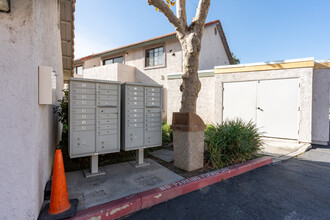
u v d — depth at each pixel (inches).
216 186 123.1
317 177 140.5
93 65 585.3
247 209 96.5
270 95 267.1
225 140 160.9
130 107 137.2
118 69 446.9
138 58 479.8
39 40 82.4
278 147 227.1
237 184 126.8
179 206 98.3
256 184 127.2
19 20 68.7
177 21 171.0
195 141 139.8
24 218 69.4
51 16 121.3
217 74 308.0
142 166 145.9
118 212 87.8
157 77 443.8
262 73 271.9
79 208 85.5
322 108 252.2
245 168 151.0
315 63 255.8
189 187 114.5
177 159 145.0
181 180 119.3
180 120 144.8
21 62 69.0
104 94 125.0
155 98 151.0
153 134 150.0
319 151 218.2
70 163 149.6
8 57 67.5
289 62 252.5
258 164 162.6
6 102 67.4
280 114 260.1
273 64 263.0
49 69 82.4
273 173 148.2
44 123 95.7
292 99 251.9
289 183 129.4
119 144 131.6
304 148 221.0
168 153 187.2
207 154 155.1
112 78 453.7
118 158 165.0
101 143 124.6
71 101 113.8
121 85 142.1
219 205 100.0
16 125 68.5
